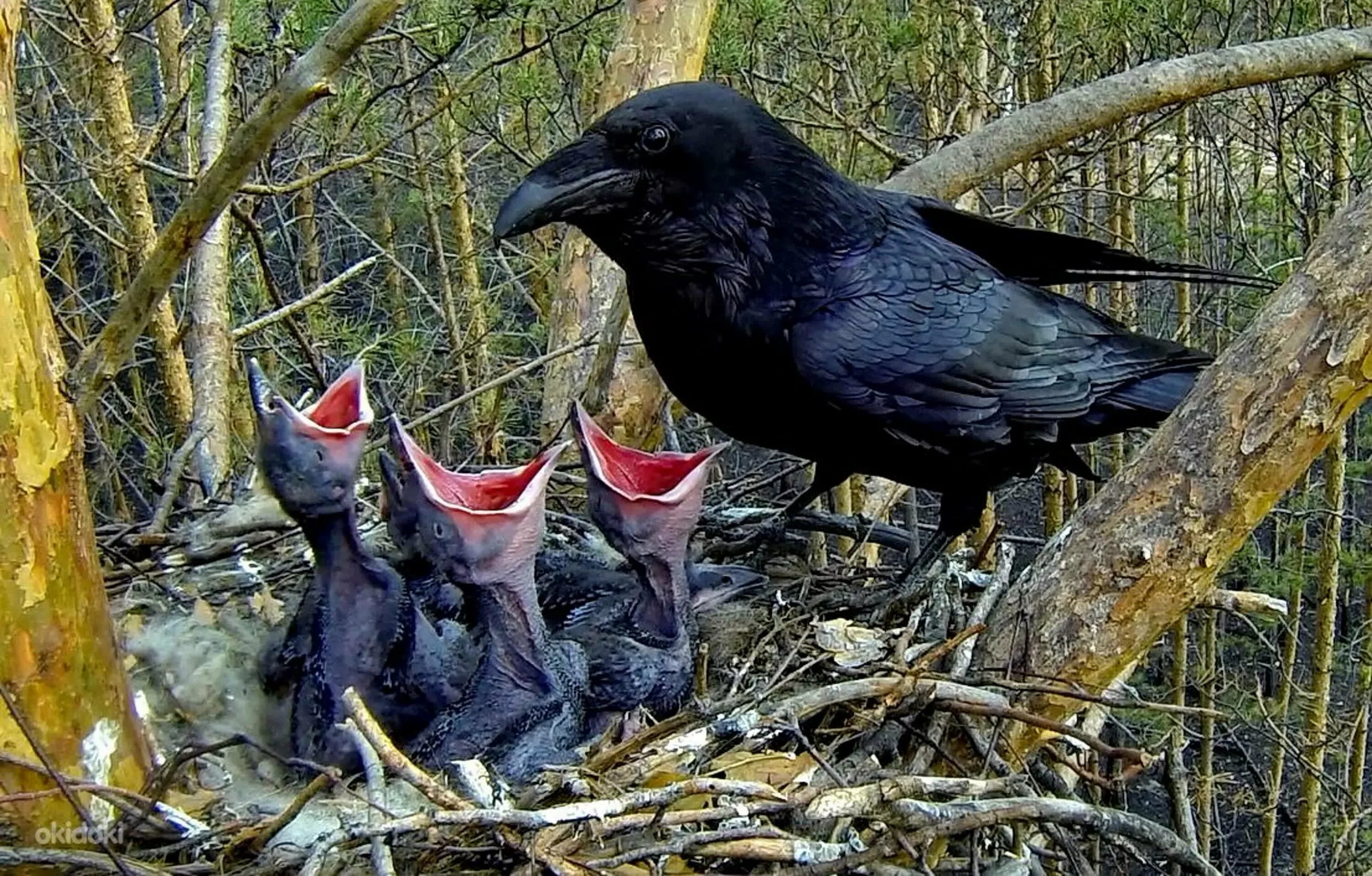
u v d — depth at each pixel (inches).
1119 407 32.0
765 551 33.5
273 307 53.1
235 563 30.5
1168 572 22.0
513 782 22.8
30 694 17.2
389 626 24.5
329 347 70.6
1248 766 89.6
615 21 54.7
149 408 73.7
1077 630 22.9
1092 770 29.8
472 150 94.1
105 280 77.2
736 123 28.0
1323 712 80.3
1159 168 89.3
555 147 74.9
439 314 81.8
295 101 18.7
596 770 22.4
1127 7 64.6
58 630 17.4
